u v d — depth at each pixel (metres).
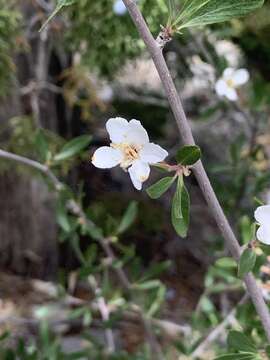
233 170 0.55
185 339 0.49
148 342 0.50
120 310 0.46
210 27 0.48
